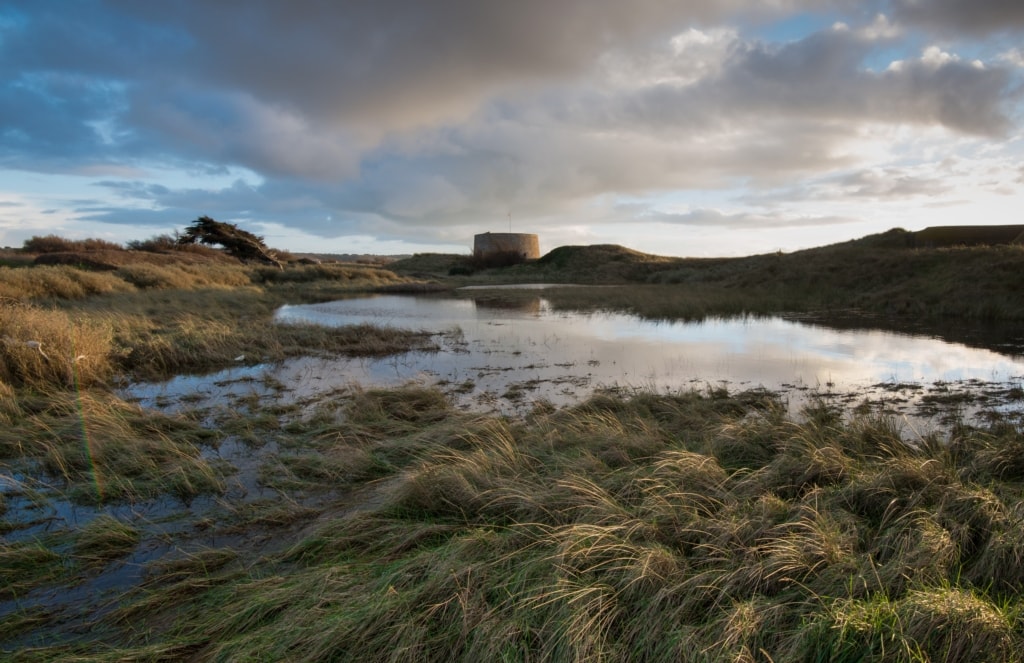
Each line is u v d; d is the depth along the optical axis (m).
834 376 9.76
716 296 24.58
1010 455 5.17
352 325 15.55
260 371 10.70
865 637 2.69
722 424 6.38
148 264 26.88
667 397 8.00
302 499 5.12
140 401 8.52
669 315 19.08
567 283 45.66
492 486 4.82
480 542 3.80
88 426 6.51
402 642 2.83
